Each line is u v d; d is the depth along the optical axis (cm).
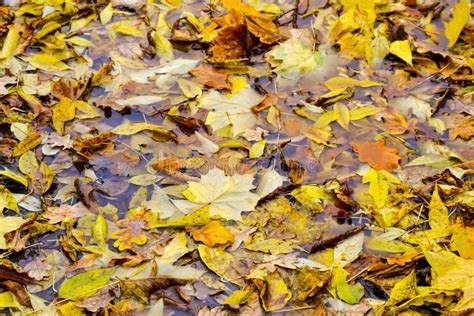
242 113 218
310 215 182
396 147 206
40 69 235
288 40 244
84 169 197
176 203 184
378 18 266
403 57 238
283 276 165
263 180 189
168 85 231
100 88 229
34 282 163
